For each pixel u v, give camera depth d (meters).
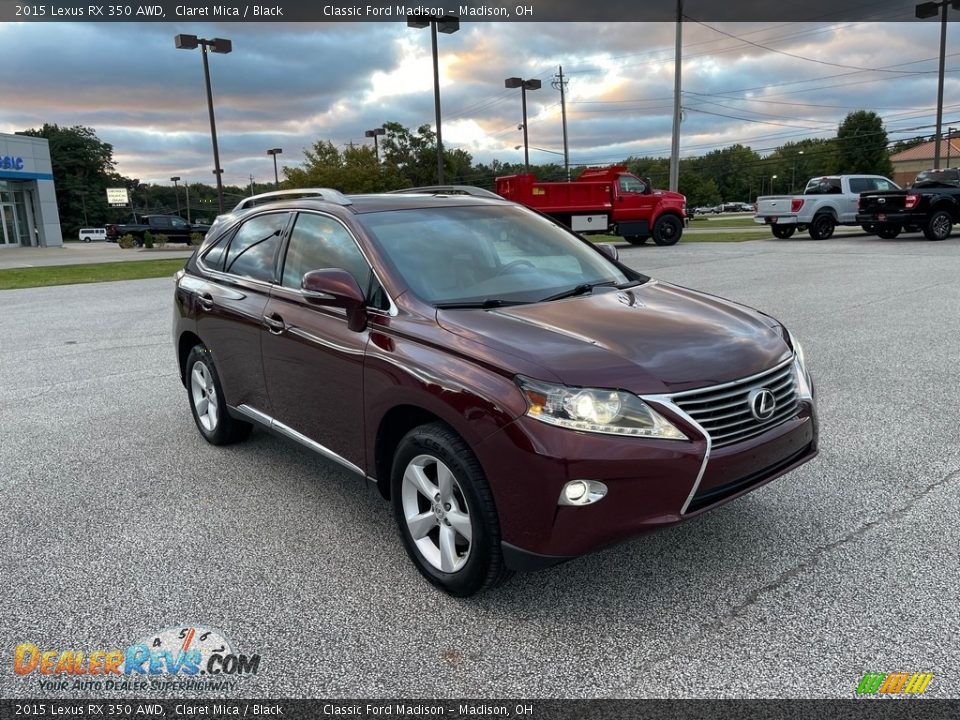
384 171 39.34
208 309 4.86
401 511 3.39
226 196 118.75
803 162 119.94
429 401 3.10
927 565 3.29
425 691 2.63
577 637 2.90
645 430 2.79
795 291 11.36
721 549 3.53
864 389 6.00
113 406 6.40
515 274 3.91
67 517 4.13
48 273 21.31
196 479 4.66
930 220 20.34
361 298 3.51
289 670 2.77
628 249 23.31
